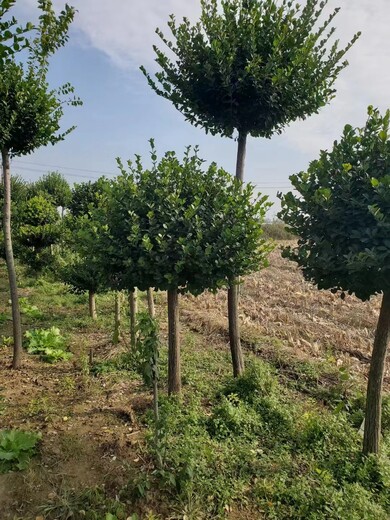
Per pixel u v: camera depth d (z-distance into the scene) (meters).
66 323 8.63
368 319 8.83
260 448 3.94
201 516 3.10
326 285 3.41
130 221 4.12
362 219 2.99
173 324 4.84
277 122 5.02
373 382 3.60
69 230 10.15
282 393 5.16
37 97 5.34
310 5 4.68
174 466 3.49
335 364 6.14
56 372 5.96
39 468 3.55
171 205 4.12
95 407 4.72
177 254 4.03
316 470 3.40
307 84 4.65
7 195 5.89
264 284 12.64
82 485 3.35
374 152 3.14
